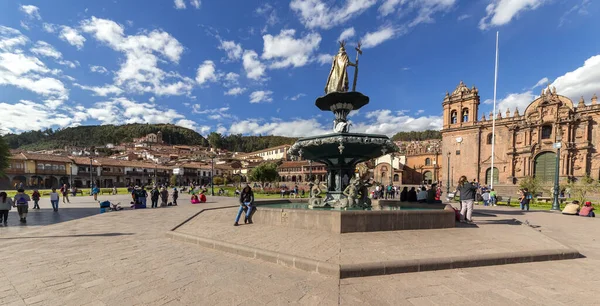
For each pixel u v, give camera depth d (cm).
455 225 841
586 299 372
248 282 421
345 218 690
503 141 4250
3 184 5069
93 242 718
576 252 587
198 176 8219
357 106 1110
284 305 344
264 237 669
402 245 586
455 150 4712
